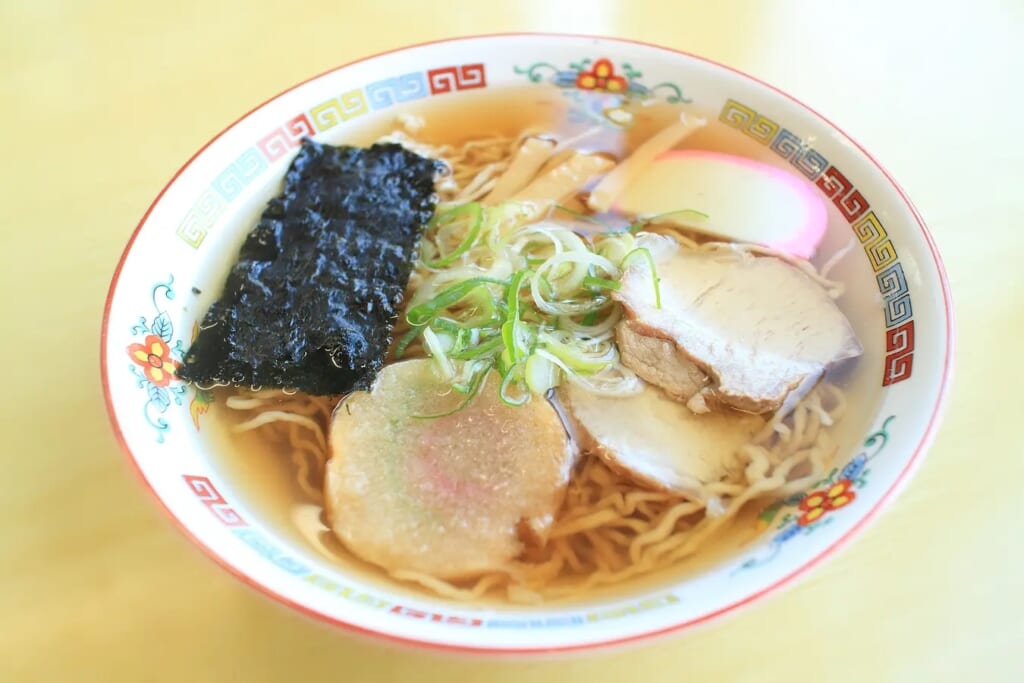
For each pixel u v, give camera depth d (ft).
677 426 0.71
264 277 0.77
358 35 1.12
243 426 0.74
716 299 0.78
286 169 0.87
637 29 1.11
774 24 1.12
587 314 0.77
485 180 0.92
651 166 0.91
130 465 0.59
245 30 1.14
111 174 0.95
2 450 0.71
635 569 0.63
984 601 0.59
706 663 0.58
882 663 0.57
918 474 0.66
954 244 0.82
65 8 1.19
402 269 0.78
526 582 0.63
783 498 0.63
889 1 1.15
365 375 0.72
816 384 0.71
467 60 0.95
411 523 0.66
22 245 0.88
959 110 0.98
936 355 0.62
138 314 0.70
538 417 0.71
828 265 0.77
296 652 0.59
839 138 0.80
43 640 0.60
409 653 0.59
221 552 0.55
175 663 0.59
